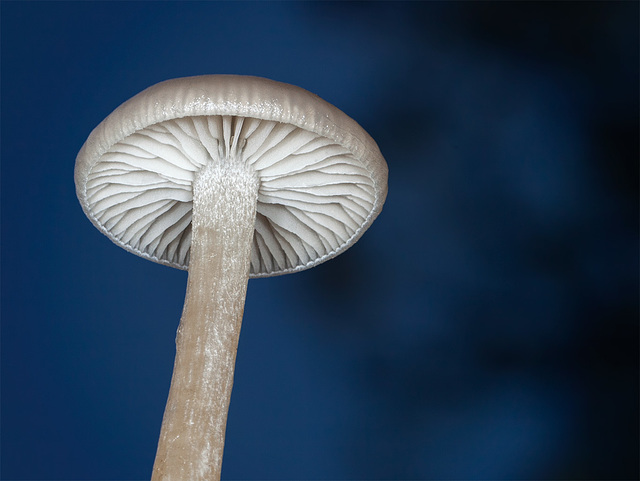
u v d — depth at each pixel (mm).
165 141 161
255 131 162
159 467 151
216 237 162
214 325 159
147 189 169
